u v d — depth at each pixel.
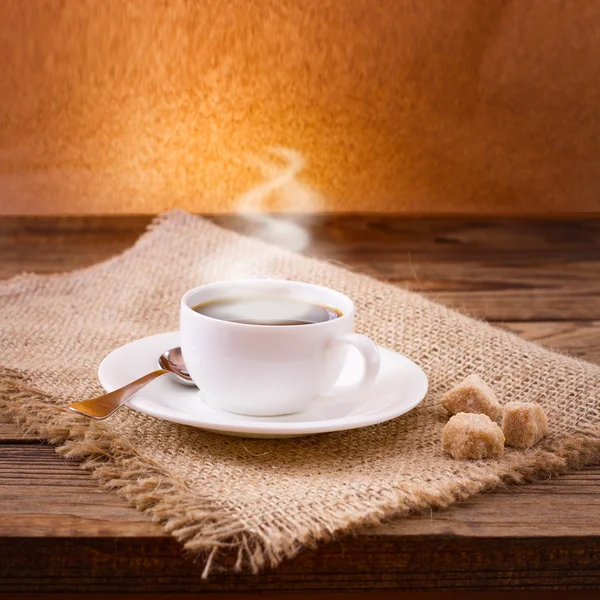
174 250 0.97
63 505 0.66
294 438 0.72
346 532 0.64
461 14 1.23
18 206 1.26
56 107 1.22
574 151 1.31
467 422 0.70
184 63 1.22
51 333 0.85
